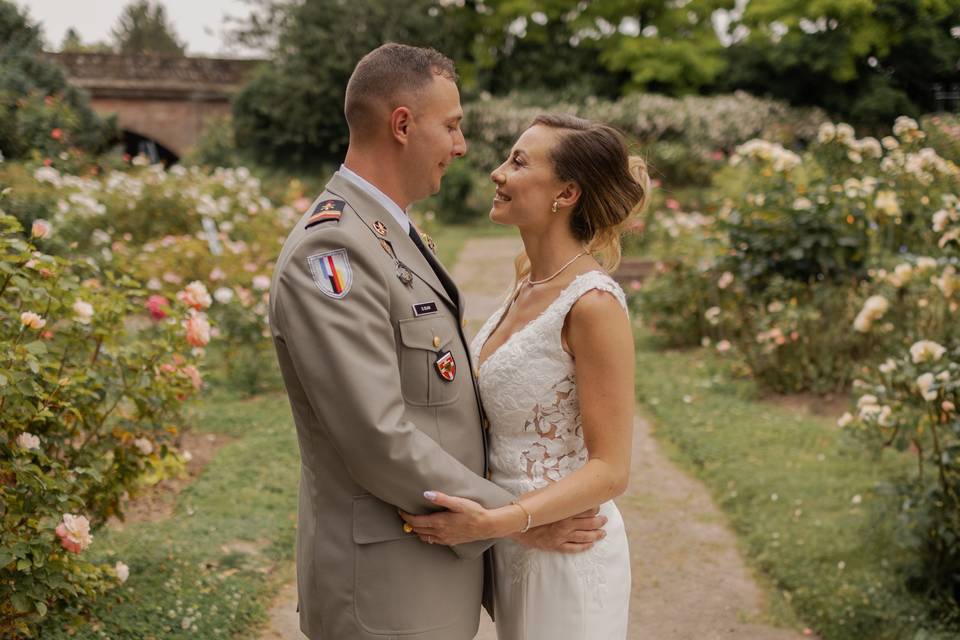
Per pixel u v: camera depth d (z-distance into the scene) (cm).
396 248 180
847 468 447
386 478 166
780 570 349
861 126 2120
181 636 278
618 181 196
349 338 163
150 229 877
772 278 630
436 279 186
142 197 889
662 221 910
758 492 422
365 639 177
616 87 2289
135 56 2262
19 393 243
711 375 635
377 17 1933
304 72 1941
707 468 462
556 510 180
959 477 314
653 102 2006
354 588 177
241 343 600
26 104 1220
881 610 311
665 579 356
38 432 272
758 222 639
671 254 779
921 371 317
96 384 299
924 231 643
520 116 2045
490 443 202
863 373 534
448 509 171
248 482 426
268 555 348
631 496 438
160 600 297
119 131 1592
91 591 259
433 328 179
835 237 605
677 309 735
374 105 179
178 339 333
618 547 201
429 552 181
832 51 2056
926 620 303
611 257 207
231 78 2309
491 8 2259
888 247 648
